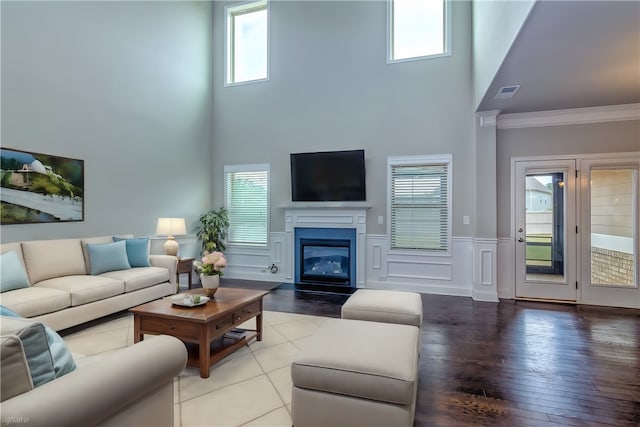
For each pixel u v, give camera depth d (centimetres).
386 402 162
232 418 195
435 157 499
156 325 259
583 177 445
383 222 525
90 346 296
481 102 415
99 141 431
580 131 445
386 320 252
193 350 270
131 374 126
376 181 529
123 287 366
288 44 582
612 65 309
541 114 452
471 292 484
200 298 277
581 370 257
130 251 425
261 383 236
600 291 439
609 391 228
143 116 495
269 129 592
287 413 201
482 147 466
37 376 115
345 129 546
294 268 571
